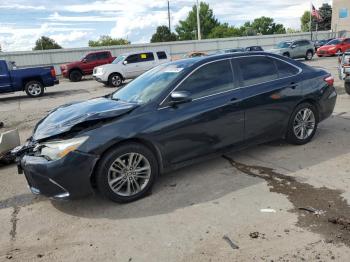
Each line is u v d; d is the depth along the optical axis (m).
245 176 4.76
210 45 38.97
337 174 4.63
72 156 3.86
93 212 4.09
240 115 4.96
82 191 3.98
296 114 5.66
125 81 21.67
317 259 2.98
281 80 5.47
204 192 4.37
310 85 5.76
